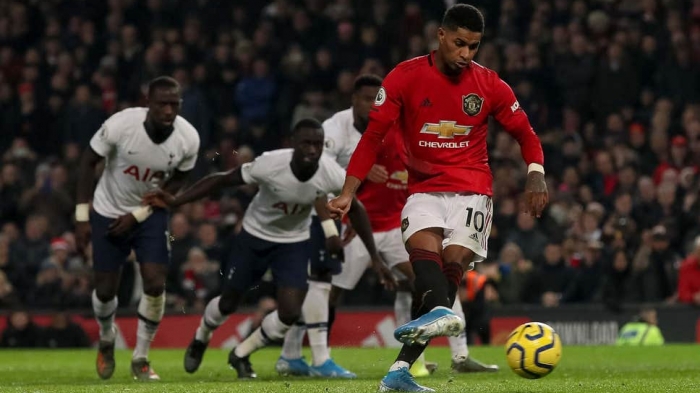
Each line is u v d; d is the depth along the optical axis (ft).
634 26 130.00
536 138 42.09
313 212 60.70
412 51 129.80
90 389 44.27
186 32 137.08
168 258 58.08
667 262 102.12
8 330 99.14
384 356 80.59
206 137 124.77
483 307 92.43
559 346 41.42
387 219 63.00
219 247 105.91
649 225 109.50
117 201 58.23
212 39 139.74
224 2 142.00
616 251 101.65
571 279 102.37
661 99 125.49
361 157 41.39
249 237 57.72
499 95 41.83
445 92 41.34
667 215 109.60
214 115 129.59
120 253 58.39
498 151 119.03
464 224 41.42
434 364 61.31
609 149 121.08
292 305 56.65
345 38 131.54
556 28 129.59
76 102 130.21
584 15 133.08
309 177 55.57
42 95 137.59
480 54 129.70
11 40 147.43
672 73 127.44
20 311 100.78
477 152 42.32
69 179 124.36
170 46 134.92
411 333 37.29
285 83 130.62
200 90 128.98
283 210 56.54
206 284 102.27
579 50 127.85
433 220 40.86
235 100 131.44
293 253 57.36
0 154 136.67
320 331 59.82
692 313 98.12
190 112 123.85
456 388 42.19
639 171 118.52
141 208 57.11
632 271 101.60
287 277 57.11
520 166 119.55
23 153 130.11
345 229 63.77
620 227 103.50
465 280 91.71
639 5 134.00
